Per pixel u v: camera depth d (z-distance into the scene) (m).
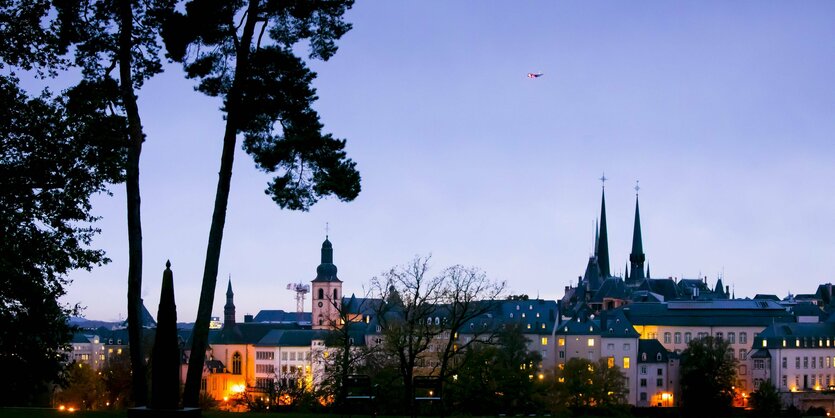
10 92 42.88
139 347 40.56
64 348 46.12
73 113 42.56
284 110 43.03
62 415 38.25
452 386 90.31
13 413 38.94
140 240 41.28
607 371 154.88
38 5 42.50
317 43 44.44
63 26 41.66
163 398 31.25
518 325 140.50
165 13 41.25
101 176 43.88
